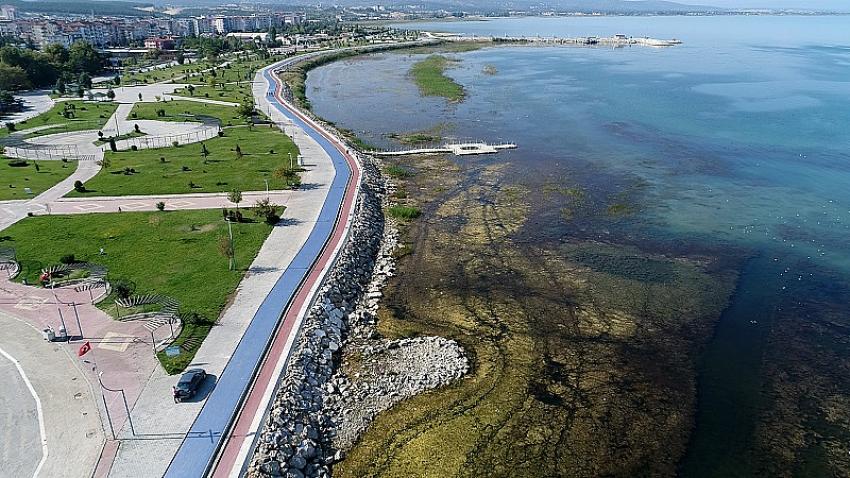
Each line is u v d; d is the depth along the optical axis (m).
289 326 45.97
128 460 32.84
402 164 93.88
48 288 51.59
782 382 42.59
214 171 85.88
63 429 35.06
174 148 99.50
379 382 41.97
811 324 49.66
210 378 39.62
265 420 36.16
